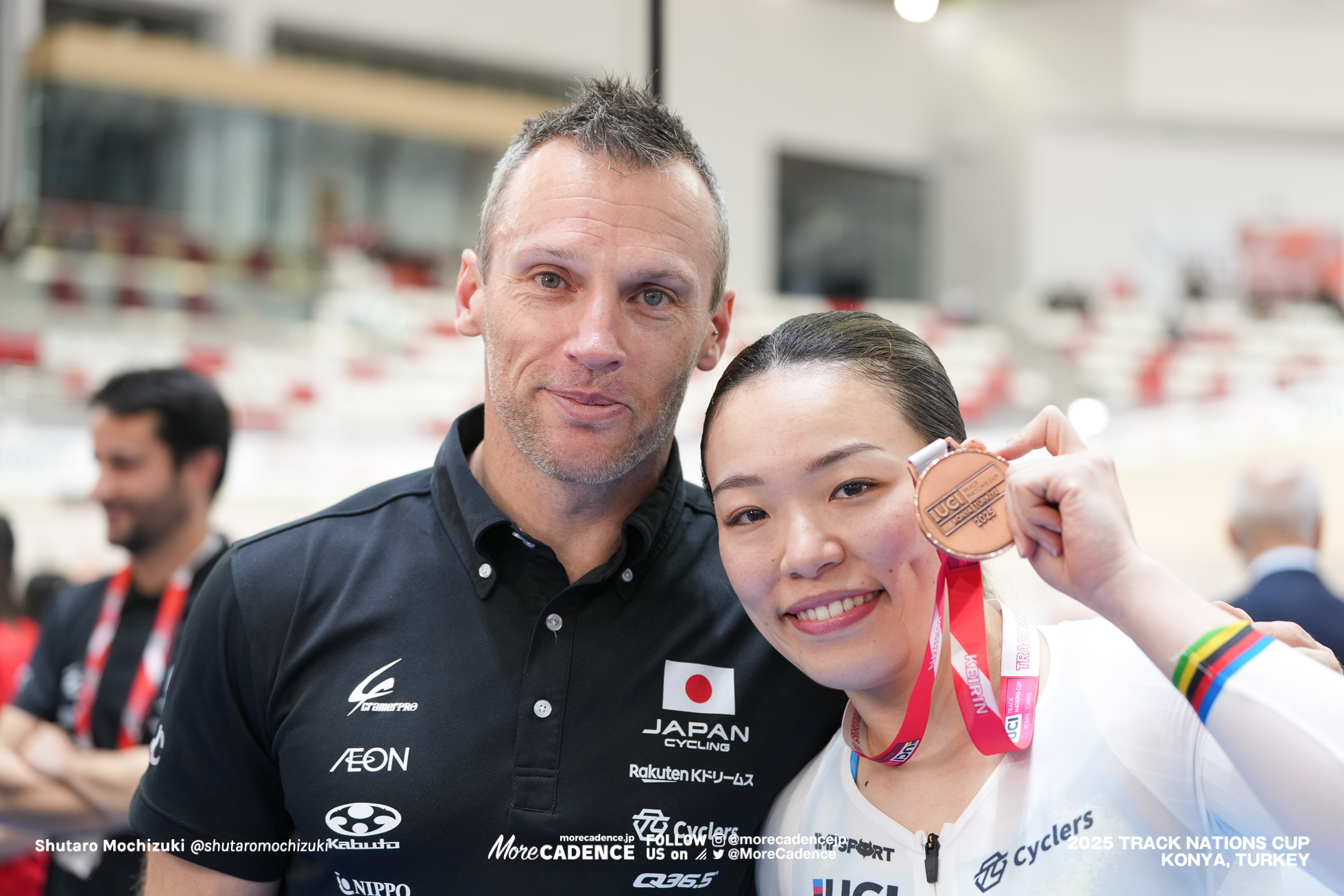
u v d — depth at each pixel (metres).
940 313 12.41
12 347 7.23
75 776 1.85
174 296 8.21
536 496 1.29
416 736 1.20
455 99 11.22
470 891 1.19
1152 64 12.88
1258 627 1.14
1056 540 0.99
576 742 1.21
